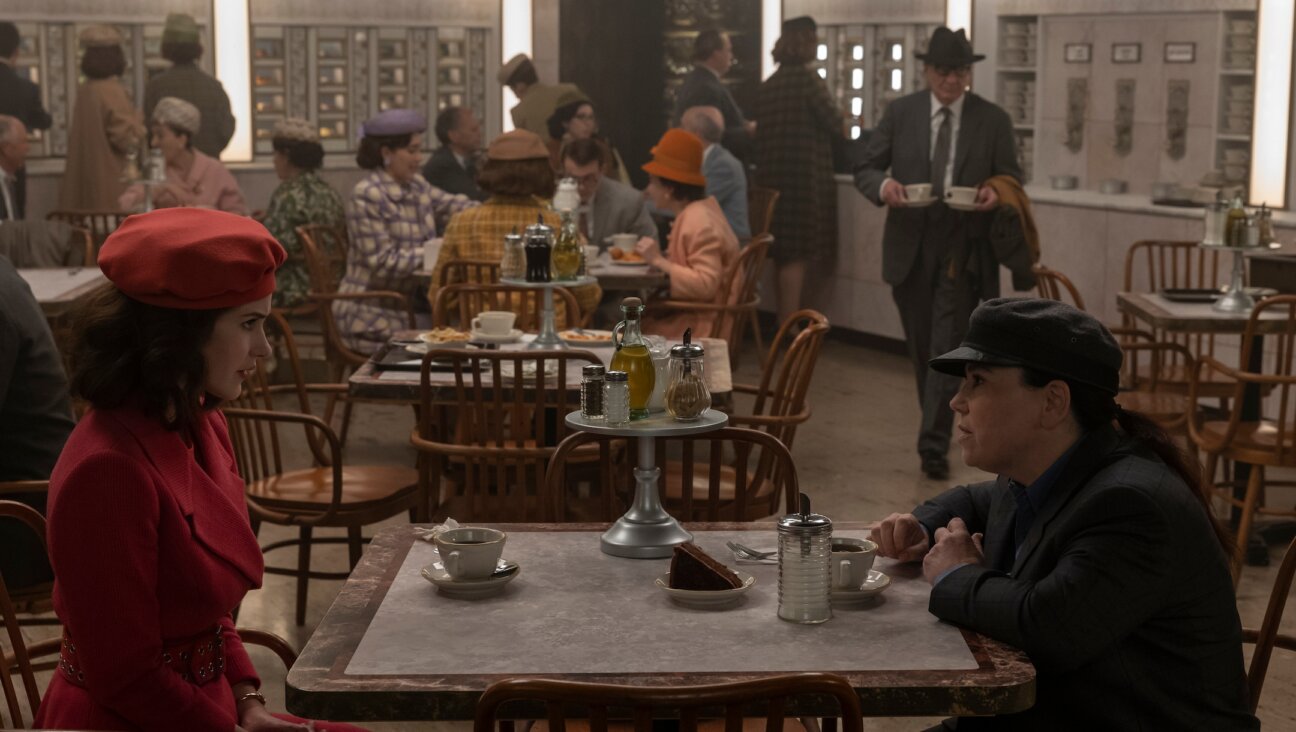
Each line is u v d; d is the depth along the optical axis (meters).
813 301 9.43
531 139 5.54
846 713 1.68
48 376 3.19
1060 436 2.16
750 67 9.87
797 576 2.14
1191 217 7.06
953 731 2.23
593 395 2.71
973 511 2.56
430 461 3.79
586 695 1.64
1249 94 7.27
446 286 5.14
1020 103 8.56
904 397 7.64
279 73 9.60
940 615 2.14
